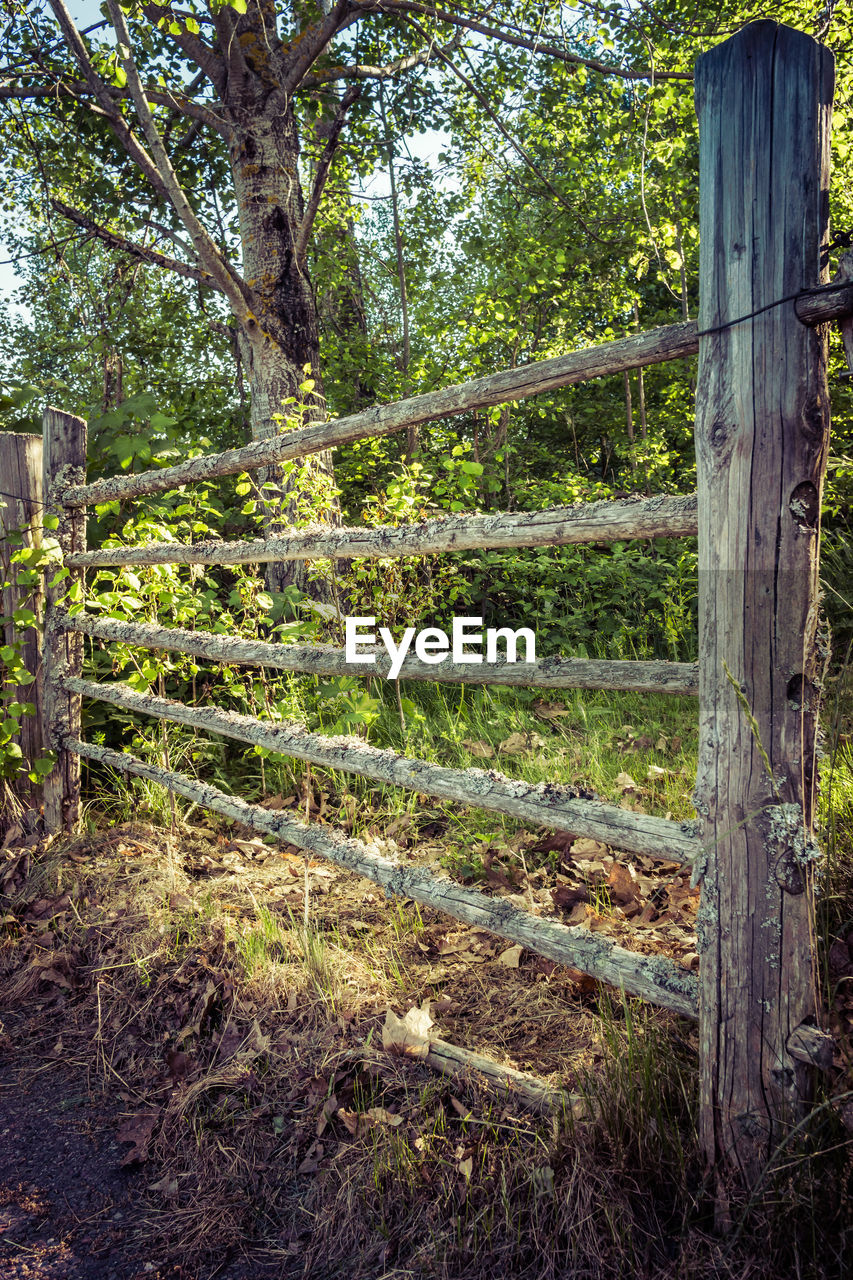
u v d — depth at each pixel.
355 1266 1.69
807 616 1.50
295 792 3.94
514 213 8.81
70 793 3.83
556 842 3.15
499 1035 2.20
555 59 7.39
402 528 2.39
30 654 3.92
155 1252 1.78
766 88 1.45
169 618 4.00
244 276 5.99
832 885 2.08
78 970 2.83
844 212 7.10
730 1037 1.58
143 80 6.92
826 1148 1.49
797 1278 1.42
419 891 2.27
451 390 2.10
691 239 7.97
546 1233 1.65
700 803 1.61
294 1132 2.02
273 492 5.45
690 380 9.36
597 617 6.44
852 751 2.56
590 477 10.79
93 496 3.71
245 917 2.86
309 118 8.20
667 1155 1.68
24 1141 2.13
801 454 1.47
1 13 6.68
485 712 4.72
